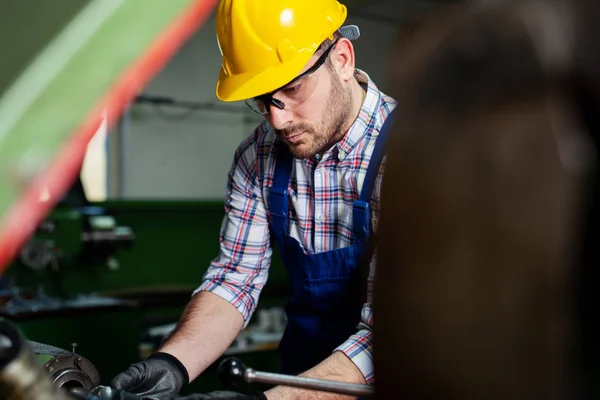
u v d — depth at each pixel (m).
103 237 2.76
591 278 0.34
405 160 0.40
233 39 1.29
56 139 0.37
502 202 0.35
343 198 1.44
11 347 0.46
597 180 0.34
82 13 0.38
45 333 2.46
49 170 0.36
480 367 0.36
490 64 0.36
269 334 3.12
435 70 0.39
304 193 1.48
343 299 1.44
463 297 0.37
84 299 2.72
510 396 0.35
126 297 2.82
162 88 6.09
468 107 0.37
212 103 6.38
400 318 0.40
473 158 0.36
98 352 2.58
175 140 6.24
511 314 0.35
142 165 6.07
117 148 5.91
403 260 0.40
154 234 3.09
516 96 0.36
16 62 0.40
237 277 1.48
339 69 1.35
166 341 1.31
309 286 1.46
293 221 1.51
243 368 0.78
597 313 0.34
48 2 0.41
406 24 0.44
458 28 0.39
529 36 0.35
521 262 0.35
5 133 0.36
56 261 2.73
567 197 0.34
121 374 1.11
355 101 1.42
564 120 0.35
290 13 1.27
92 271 2.91
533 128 0.35
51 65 0.37
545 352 0.34
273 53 1.27
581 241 0.34
